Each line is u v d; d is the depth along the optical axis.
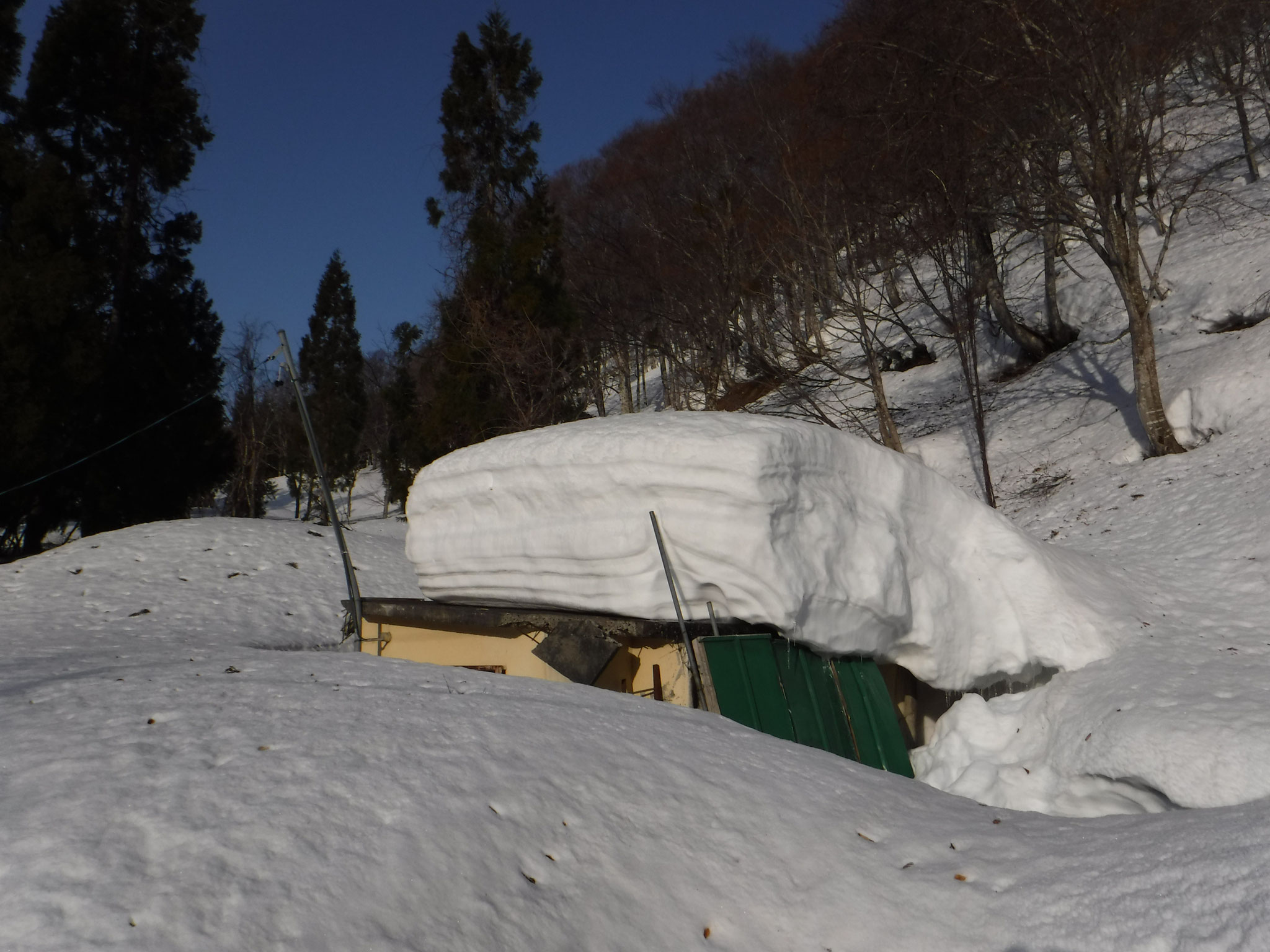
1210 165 31.42
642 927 4.01
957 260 22.28
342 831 4.00
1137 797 7.36
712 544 7.75
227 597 16.55
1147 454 18.45
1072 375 23.30
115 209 30.27
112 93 29.59
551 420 26.88
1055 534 16.03
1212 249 24.70
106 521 26.92
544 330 27.77
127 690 5.76
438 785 4.52
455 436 27.66
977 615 9.58
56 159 26.23
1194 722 7.38
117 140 30.12
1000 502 19.41
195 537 19.19
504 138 30.80
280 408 48.94
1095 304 25.20
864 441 8.97
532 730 5.44
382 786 4.41
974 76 19.50
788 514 7.84
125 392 27.69
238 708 5.35
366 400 51.81
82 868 3.49
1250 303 21.05
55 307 24.36
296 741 4.83
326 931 3.41
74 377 24.89
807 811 5.25
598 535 8.30
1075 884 4.39
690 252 28.02
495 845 4.18
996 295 25.77
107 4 29.28
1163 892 4.06
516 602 9.38
